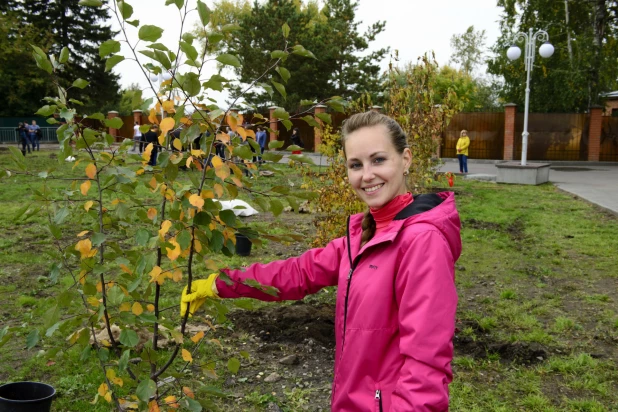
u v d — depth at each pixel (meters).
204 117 1.95
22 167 2.10
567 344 4.69
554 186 16.23
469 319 5.23
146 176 2.12
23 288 6.06
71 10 44.91
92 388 3.76
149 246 2.05
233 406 3.62
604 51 30.41
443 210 1.73
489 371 4.18
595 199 13.09
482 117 28.45
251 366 4.17
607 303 5.76
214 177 2.06
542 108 31.14
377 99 34.62
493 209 11.73
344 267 1.86
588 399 3.76
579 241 8.74
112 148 2.20
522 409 3.64
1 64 38.94
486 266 7.30
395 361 1.68
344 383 1.74
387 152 1.79
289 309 5.21
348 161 1.85
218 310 2.14
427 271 1.59
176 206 2.04
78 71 44.34
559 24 30.03
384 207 1.82
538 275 6.88
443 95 8.22
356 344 1.71
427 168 7.64
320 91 36.28
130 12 1.87
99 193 2.18
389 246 1.72
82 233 2.23
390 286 1.69
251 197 2.13
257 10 35.31
